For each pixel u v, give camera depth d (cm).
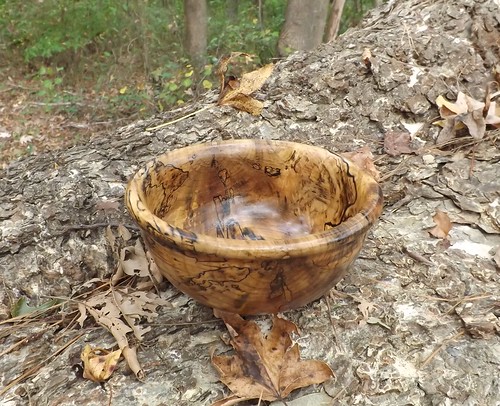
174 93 167
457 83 90
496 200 73
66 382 52
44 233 66
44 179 74
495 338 55
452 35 95
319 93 89
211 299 47
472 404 49
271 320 57
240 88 86
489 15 95
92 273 65
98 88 187
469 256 66
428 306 59
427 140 85
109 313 58
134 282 64
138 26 200
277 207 61
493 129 85
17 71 204
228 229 60
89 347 53
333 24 179
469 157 80
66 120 174
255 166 59
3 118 176
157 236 44
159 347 55
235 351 52
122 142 83
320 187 57
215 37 197
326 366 50
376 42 96
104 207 69
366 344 55
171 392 50
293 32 169
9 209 69
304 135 85
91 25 207
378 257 66
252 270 43
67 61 202
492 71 91
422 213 73
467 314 58
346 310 58
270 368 50
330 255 44
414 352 54
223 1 231
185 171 56
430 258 66
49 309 62
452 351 54
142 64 194
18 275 64
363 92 89
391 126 86
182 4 227
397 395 50
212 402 49
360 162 78
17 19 217
